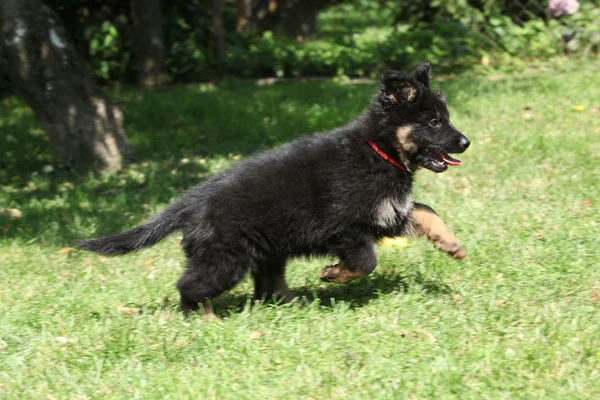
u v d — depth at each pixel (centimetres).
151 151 987
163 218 491
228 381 395
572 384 369
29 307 524
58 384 405
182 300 482
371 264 480
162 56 1312
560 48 1265
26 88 897
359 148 479
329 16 2320
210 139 1012
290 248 486
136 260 633
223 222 467
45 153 1017
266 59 1301
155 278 578
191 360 423
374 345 423
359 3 1602
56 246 679
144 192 822
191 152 973
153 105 1135
